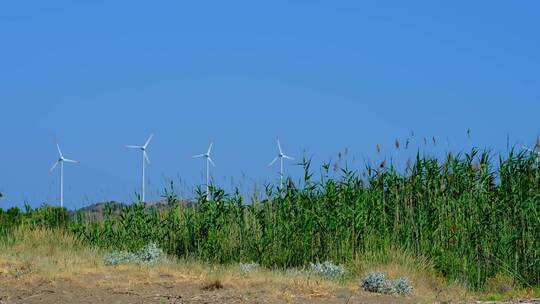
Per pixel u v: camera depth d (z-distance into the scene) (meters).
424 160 21.50
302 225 21.34
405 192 21.50
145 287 14.44
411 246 20.19
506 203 20.16
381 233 20.84
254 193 22.23
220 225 21.94
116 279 15.23
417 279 17.48
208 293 13.80
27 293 13.84
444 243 20.19
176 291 14.02
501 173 20.62
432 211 20.72
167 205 23.12
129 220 22.91
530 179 20.36
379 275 15.09
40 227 24.44
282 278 15.50
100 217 24.11
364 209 21.08
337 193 21.58
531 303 14.09
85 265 17.08
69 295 13.66
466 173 21.09
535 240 19.52
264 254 20.91
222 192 22.39
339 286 15.23
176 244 22.12
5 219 24.78
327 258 20.34
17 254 18.72
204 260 21.16
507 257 19.44
